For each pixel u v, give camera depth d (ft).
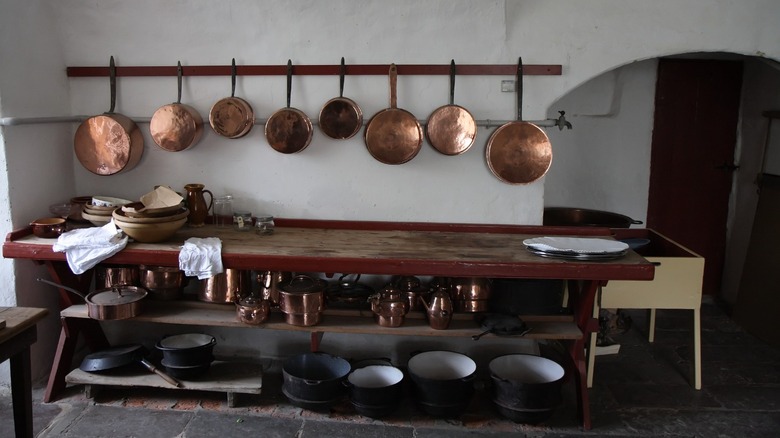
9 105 9.45
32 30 9.90
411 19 10.15
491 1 9.84
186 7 10.30
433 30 10.19
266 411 9.48
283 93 10.56
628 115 14.21
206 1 10.22
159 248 9.17
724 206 14.67
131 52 10.64
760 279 12.91
